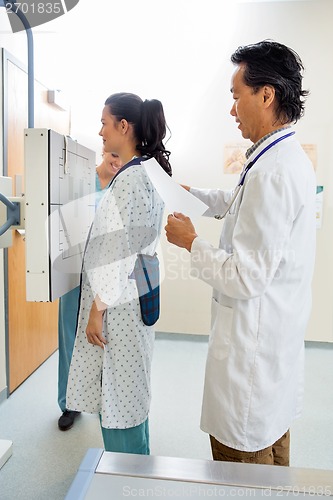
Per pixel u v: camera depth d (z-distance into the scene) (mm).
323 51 3088
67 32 3195
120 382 1317
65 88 3232
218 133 3238
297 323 1064
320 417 2195
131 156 1355
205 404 1104
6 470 1692
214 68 3188
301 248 1038
